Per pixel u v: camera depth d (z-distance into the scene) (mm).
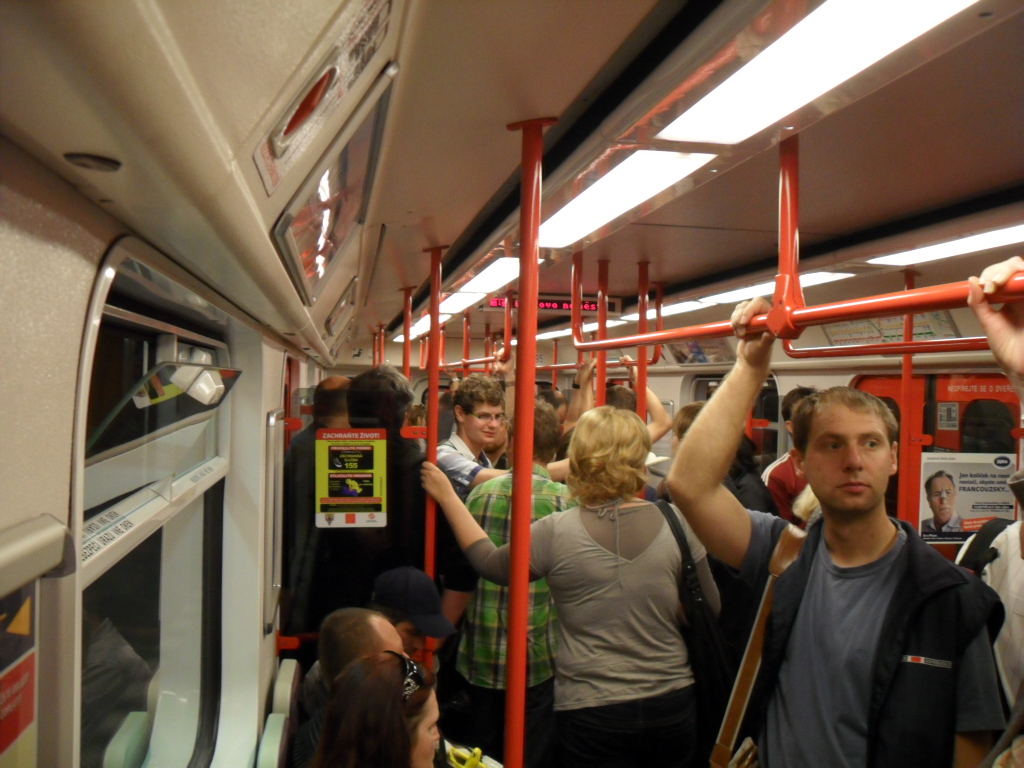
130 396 1174
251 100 647
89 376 743
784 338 1559
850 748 1392
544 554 2064
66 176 609
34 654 646
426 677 1356
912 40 1165
